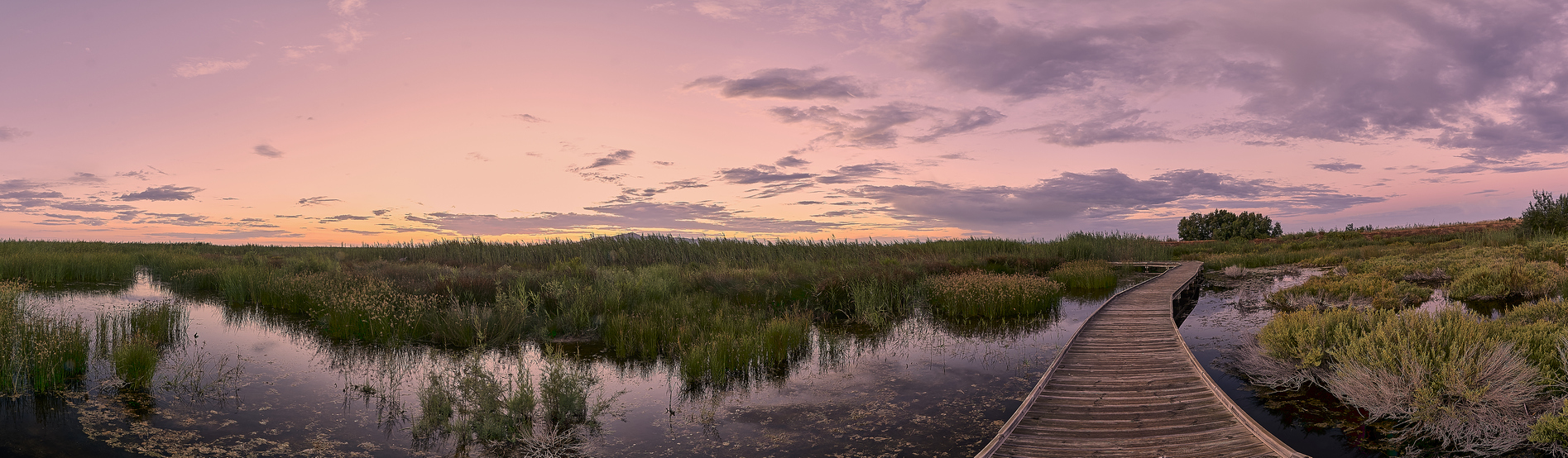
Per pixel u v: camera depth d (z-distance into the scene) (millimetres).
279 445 6176
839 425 6820
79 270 20406
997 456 5211
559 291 13844
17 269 19328
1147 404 6543
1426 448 5770
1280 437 6188
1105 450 5309
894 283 16422
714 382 8531
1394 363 6590
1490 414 5828
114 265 21422
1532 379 6129
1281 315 9359
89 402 7246
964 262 22844
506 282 15234
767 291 14875
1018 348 10734
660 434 6562
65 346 8297
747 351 9242
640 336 10602
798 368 9367
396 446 6207
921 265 20219
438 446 6195
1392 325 7645
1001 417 7012
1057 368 8109
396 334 11055
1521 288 13516
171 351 10273
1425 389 6090
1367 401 6629
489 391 6879
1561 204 28219
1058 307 15648
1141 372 7887
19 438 6066
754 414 7199
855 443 6273
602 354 10289
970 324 13250
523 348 10664
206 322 12930
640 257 24641
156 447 5992
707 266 20734
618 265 23422
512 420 6773
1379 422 6461
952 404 7520
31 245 27797
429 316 11867
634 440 6391
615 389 8227
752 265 22172
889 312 14195
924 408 7410
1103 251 29219
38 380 7531
